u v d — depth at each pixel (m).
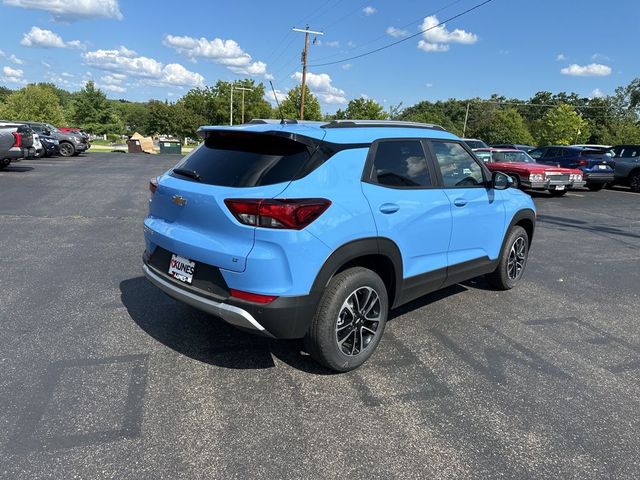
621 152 18.95
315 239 3.03
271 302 2.98
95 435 2.67
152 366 3.45
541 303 5.19
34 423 2.74
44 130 26.06
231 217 3.01
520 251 5.51
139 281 5.26
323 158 3.19
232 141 3.50
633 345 4.20
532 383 3.47
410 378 3.46
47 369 3.34
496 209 4.82
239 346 3.81
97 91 72.31
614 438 2.86
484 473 2.52
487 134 93.50
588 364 3.80
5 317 4.19
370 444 2.71
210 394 3.13
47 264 5.79
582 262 7.19
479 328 4.43
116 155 31.38
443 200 4.04
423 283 4.02
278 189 2.99
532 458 2.65
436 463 2.58
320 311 3.22
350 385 3.33
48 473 2.37
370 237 3.35
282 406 3.04
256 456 2.57
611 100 84.81
